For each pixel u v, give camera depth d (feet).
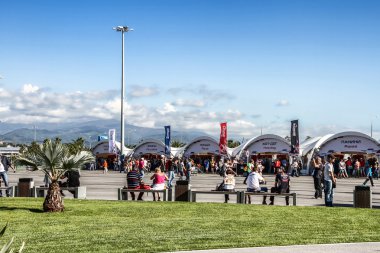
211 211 54.90
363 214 52.49
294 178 157.99
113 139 239.71
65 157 53.72
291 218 49.39
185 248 34.53
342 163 169.07
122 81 201.67
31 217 49.75
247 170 125.29
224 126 198.08
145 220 48.06
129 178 70.33
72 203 63.26
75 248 34.47
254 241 37.09
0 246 33.63
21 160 53.36
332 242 36.91
